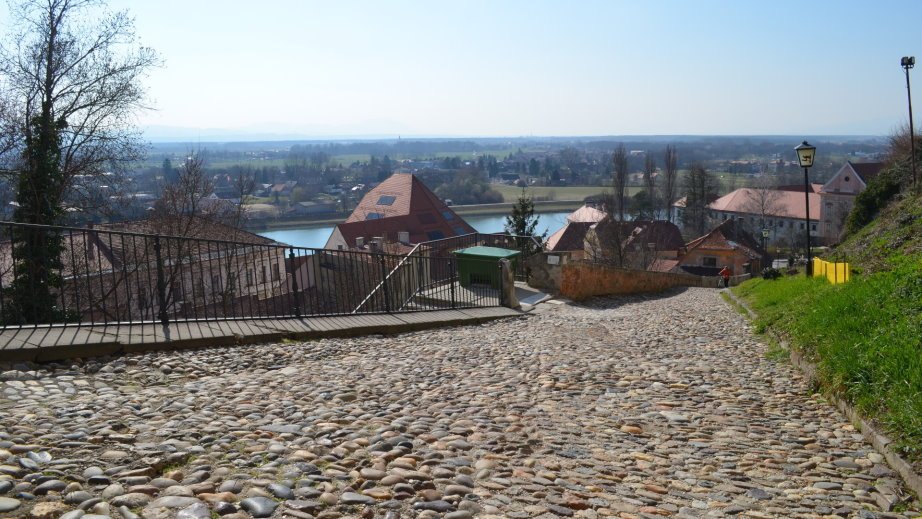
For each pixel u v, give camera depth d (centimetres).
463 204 14012
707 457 577
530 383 863
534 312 1814
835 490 497
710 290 3006
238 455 484
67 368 743
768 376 919
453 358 1031
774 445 613
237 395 688
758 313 1590
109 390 671
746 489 500
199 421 566
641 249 6128
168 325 977
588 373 938
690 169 10106
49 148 2222
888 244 1745
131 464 444
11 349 730
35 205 2158
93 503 375
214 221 3447
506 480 489
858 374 692
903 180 2961
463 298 1834
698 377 922
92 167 2375
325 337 1143
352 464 488
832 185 8438
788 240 9331
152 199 3872
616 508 450
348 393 730
